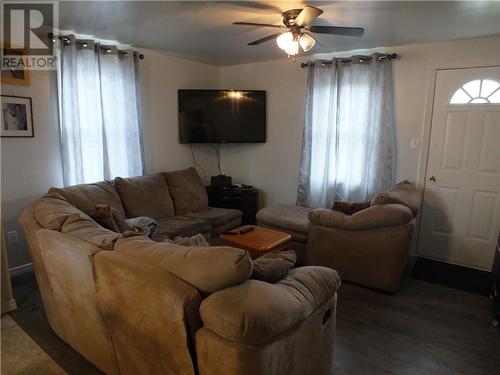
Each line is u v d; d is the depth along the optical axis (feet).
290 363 4.60
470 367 6.63
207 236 12.27
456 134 11.75
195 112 15.10
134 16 9.24
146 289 4.50
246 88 16.39
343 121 13.41
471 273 11.32
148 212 11.82
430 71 11.90
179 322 4.18
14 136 10.02
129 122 12.67
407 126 12.51
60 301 6.60
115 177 12.15
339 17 9.12
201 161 16.67
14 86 9.89
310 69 13.89
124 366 5.52
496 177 11.27
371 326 8.00
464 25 9.73
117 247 5.41
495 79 10.97
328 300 5.43
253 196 15.38
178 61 14.87
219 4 8.29
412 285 10.30
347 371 6.44
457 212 12.00
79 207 9.55
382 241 9.40
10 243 10.30
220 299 4.04
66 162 10.97
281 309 4.11
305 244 11.30
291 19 8.40
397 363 6.70
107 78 11.93
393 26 9.91
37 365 6.54
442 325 8.09
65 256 5.92
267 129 16.06
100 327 5.71
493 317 8.25
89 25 10.03
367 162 13.03
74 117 10.91
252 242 9.27
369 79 12.67
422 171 12.41
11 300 8.45
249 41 11.98
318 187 14.43
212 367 4.09
